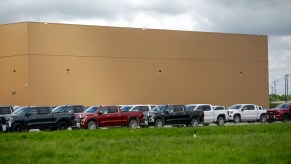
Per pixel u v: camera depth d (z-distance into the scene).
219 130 35.53
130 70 70.56
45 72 64.44
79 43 66.88
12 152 22.41
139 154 21.72
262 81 81.44
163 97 73.12
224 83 78.19
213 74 77.25
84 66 67.12
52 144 25.42
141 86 71.44
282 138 27.44
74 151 22.72
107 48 68.88
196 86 75.81
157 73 72.62
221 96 77.88
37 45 64.06
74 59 66.44
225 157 20.83
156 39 72.62
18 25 64.31
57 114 39.25
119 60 69.81
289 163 19.25
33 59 63.72
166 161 19.98
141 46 71.50
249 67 80.38
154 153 22.00
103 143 25.64
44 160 20.34
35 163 19.78
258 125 40.53
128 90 70.44
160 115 42.59
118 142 26.16
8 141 28.08
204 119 46.47
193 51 75.62
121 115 40.78
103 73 68.50
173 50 74.00
